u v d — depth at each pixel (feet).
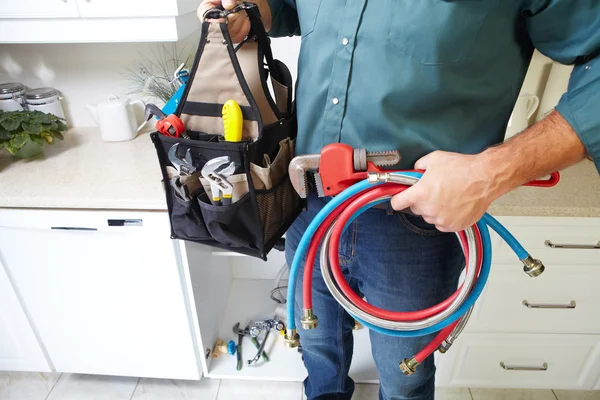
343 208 2.48
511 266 4.16
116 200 3.85
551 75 4.58
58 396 5.31
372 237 2.87
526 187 3.91
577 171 4.15
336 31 2.42
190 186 2.78
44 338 4.92
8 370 5.26
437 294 2.98
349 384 4.54
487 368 4.92
